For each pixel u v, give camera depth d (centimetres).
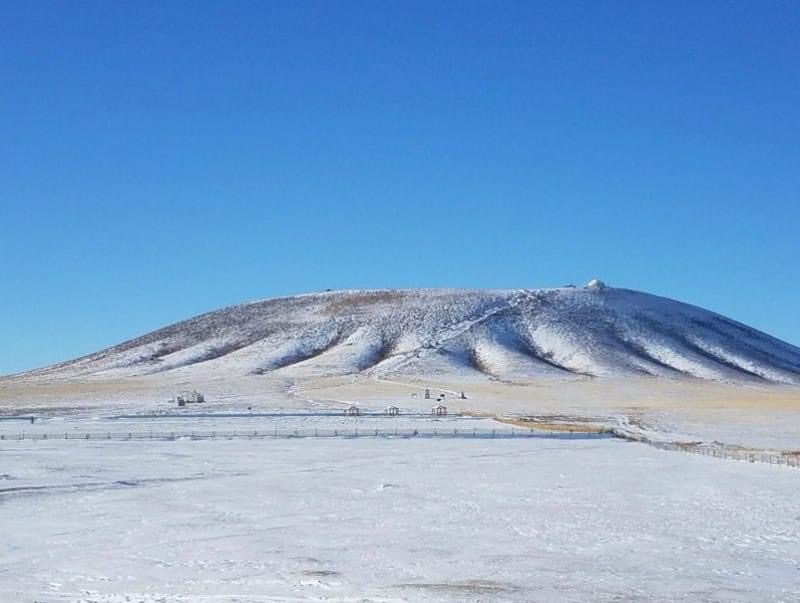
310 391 12381
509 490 4569
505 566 2922
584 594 2580
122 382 14338
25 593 2550
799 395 13375
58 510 3919
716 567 2925
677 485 4778
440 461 5819
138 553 3072
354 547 3188
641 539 3366
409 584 2673
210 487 4616
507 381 14338
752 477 5103
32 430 7944
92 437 7312
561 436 7519
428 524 3638
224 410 9862
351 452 6316
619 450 6538
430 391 12400
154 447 6594
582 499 4300
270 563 2936
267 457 5994
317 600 2475
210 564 2919
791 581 2756
